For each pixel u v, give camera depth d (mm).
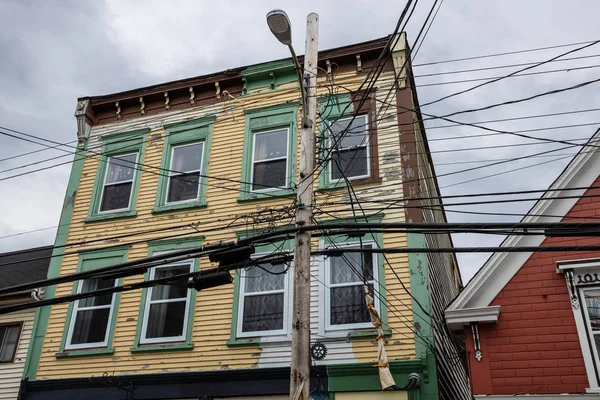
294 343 7648
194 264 13648
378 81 14430
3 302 15070
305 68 9867
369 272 12211
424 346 11023
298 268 8172
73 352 13391
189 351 12570
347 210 12492
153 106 16641
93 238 15023
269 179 14266
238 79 15875
